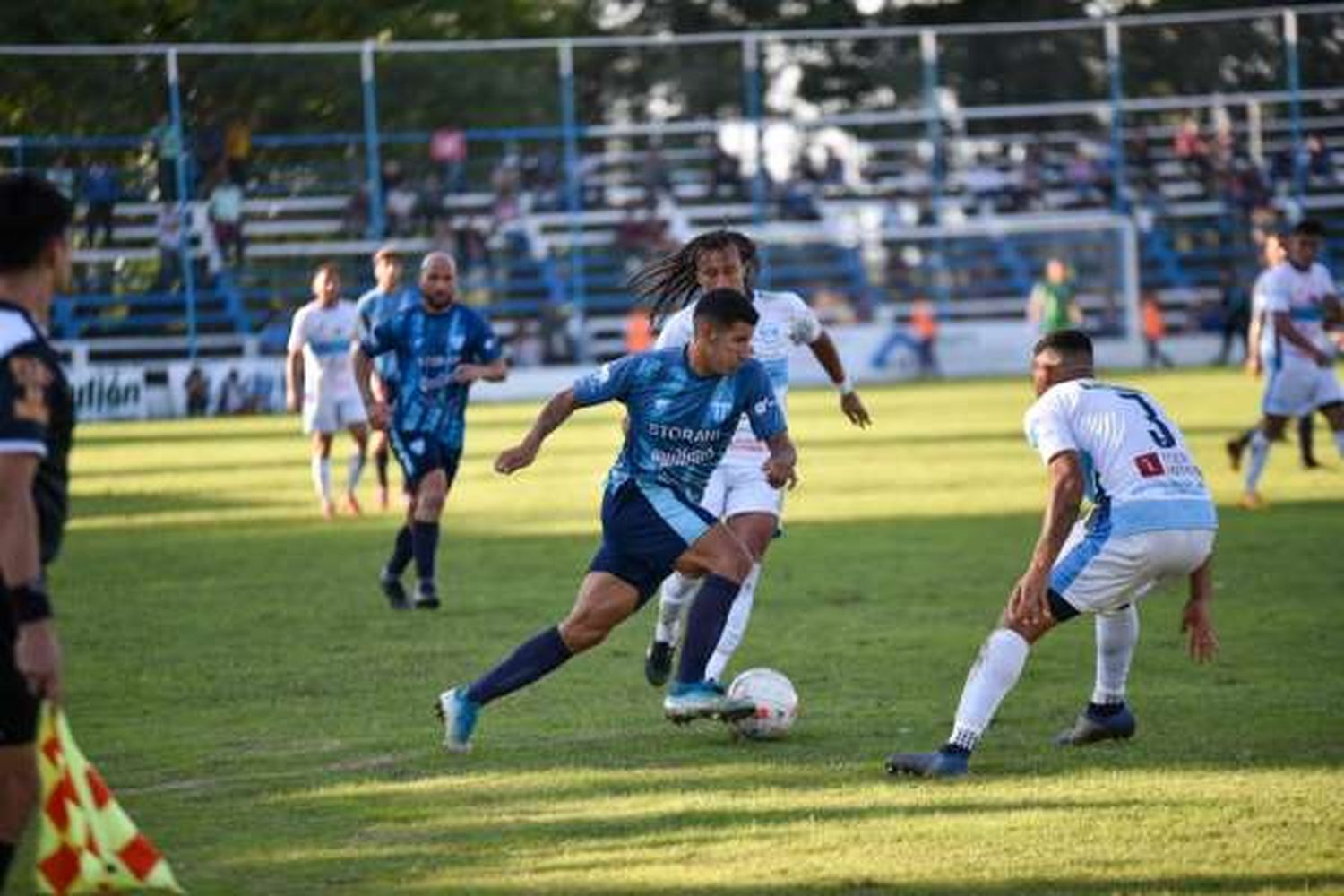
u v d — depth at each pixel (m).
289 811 21.27
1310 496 53.12
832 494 57.50
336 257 119.94
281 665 31.05
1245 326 127.00
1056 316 105.56
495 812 20.98
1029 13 166.25
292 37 140.75
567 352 124.19
